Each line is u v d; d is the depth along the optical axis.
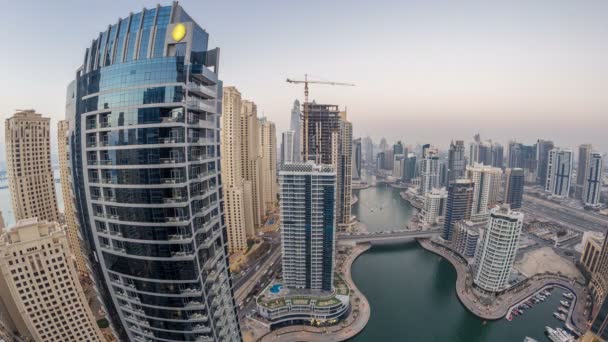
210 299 80.38
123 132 66.50
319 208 180.00
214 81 74.06
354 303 199.75
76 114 73.94
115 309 81.81
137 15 69.06
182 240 69.00
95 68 72.88
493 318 186.00
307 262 188.88
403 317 192.62
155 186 66.56
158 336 79.75
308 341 164.75
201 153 74.06
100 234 74.19
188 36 64.75
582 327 176.62
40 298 110.19
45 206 194.62
